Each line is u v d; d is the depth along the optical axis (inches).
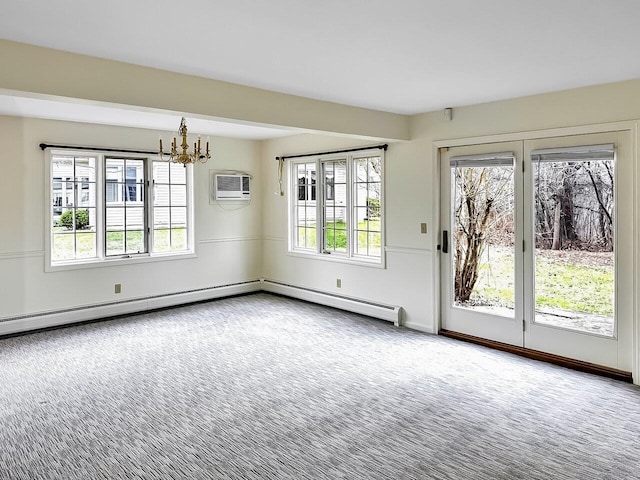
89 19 95.5
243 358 170.6
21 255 200.5
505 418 123.4
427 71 134.7
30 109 183.0
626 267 149.4
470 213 189.3
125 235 235.1
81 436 114.7
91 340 190.9
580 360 160.6
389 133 197.6
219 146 266.5
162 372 156.7
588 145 154.7
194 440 112.7
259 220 287.7
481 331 187.9
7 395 138.0
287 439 113.0
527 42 109.8
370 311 225.0
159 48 114.0
